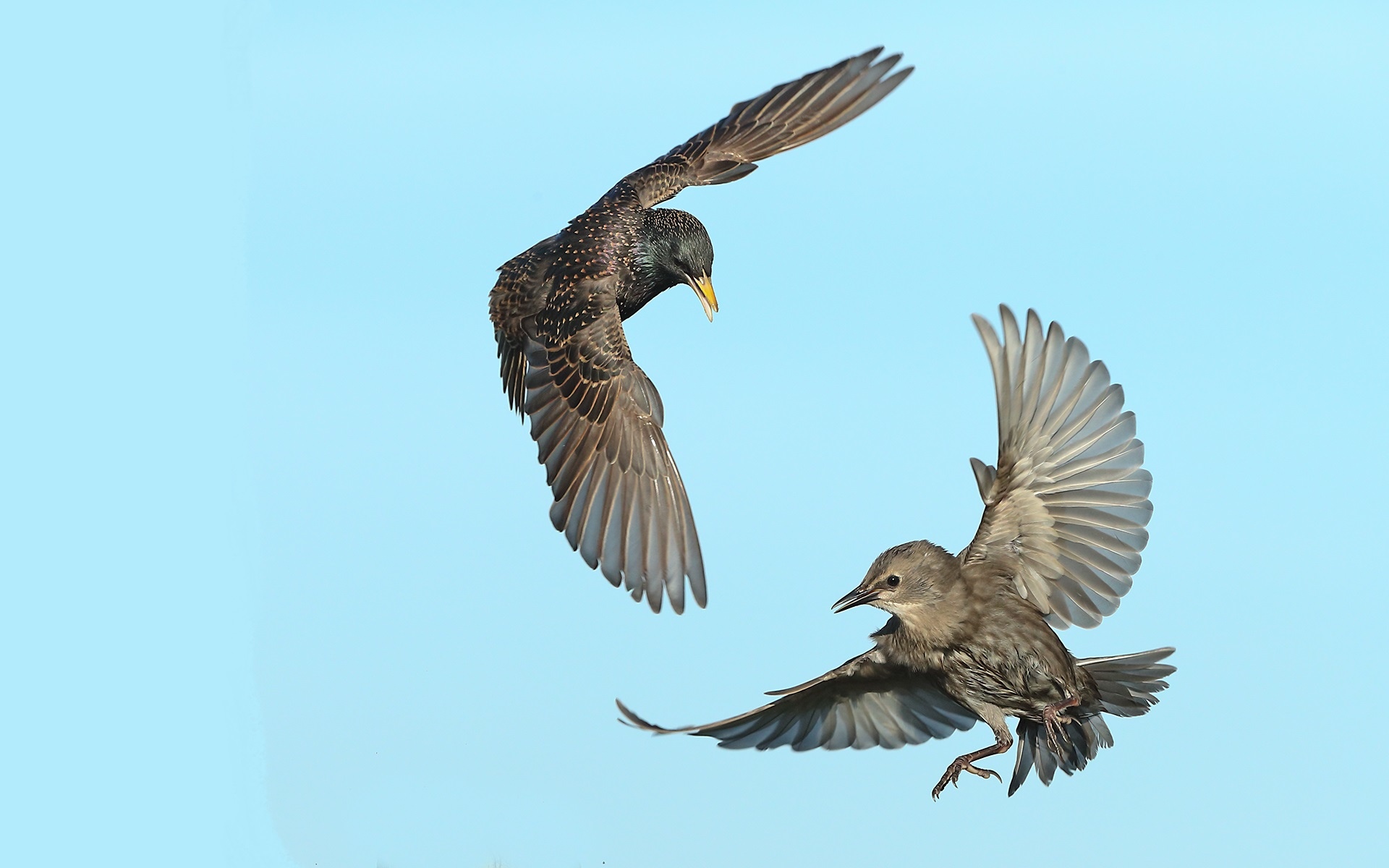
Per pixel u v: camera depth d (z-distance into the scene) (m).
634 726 10.54
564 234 13.26
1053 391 10.73
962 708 12.16
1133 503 10.82
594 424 11.97
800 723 12.09
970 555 11.23
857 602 11.33
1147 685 11.31
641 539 11.52
